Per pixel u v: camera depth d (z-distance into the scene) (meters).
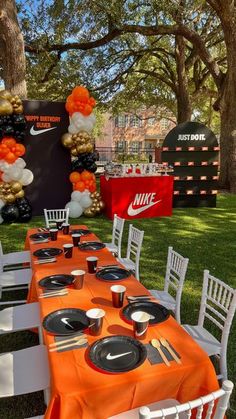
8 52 9.02
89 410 1.68
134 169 8.59
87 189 8.72
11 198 7.88
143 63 19.72
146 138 41.16
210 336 2.75
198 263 5.55
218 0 10.60
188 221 8.49
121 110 23.22
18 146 7.66
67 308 2.40
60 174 9.26
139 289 2.80
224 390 1.41
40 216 9.04
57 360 1.87
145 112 40.09
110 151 35.06
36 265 3.41
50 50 14.73
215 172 10.11
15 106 7.47
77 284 2.74
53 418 1.66
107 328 2.18
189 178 10.04
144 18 13.05
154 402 1.83
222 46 17.78
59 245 4.07
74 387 1.67
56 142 9.04
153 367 1.81
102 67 17.47
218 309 4.04
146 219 8.69
